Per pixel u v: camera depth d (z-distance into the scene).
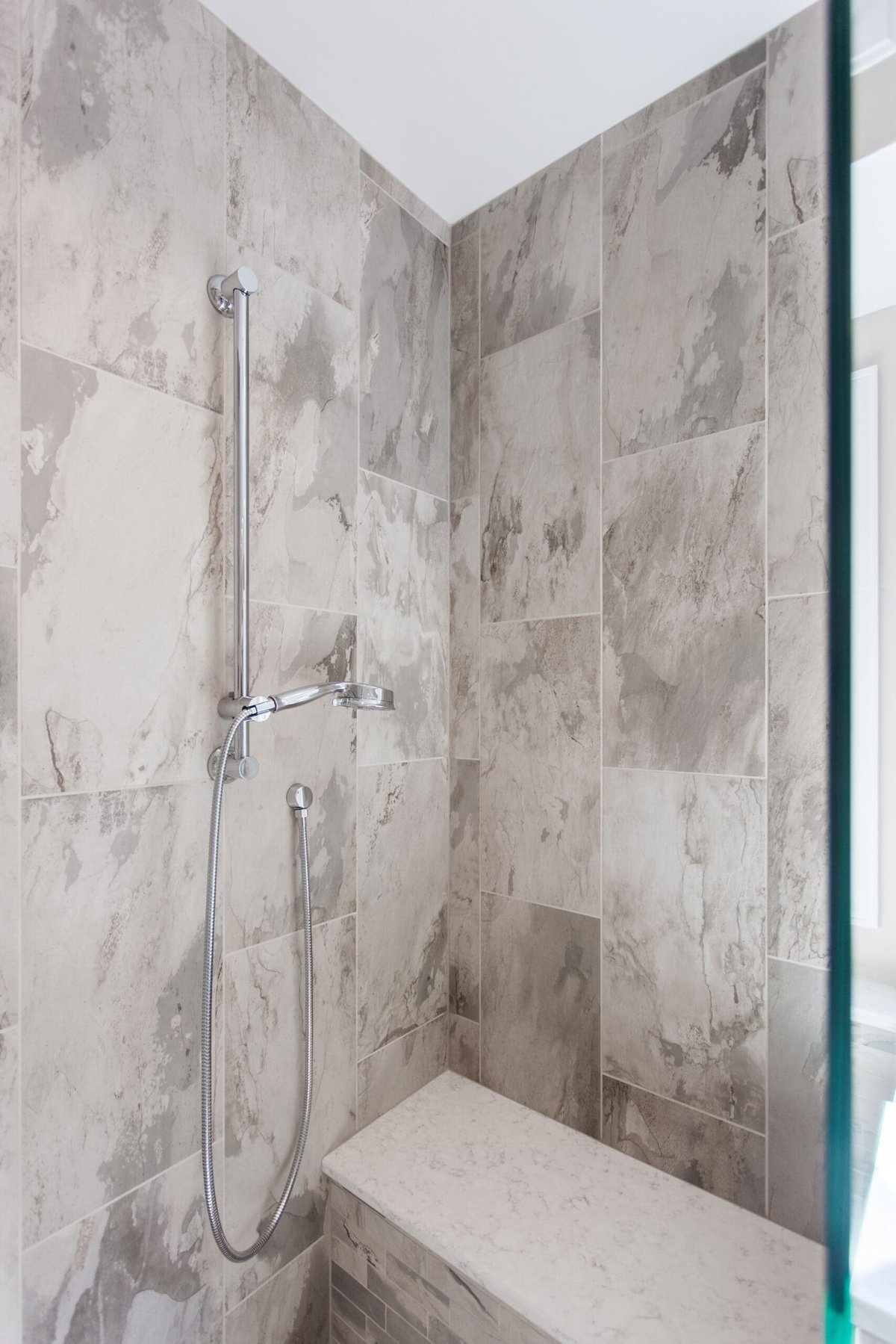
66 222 0.89
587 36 1.11
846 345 0.42
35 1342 0.85
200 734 1.04
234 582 1.03
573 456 1.34
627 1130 1.25
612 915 1.28
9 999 0.83
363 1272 1.17
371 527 1.35
